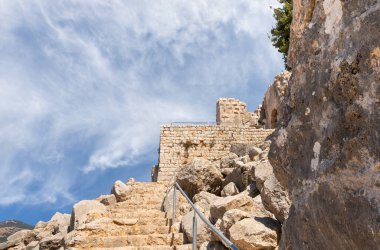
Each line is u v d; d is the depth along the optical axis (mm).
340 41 2072
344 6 2072
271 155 3080
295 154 2572
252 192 9156
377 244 1600
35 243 13383
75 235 7758
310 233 2238
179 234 7289
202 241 6926
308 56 2518
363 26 1848
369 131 1708
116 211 10461
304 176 2359
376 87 1691
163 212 9570
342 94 1974
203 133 21000
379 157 1633
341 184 1890
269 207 6324
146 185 15312
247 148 19016
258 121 25969
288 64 3162
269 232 5672
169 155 20562
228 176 11742
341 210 1879
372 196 1649
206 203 10203
